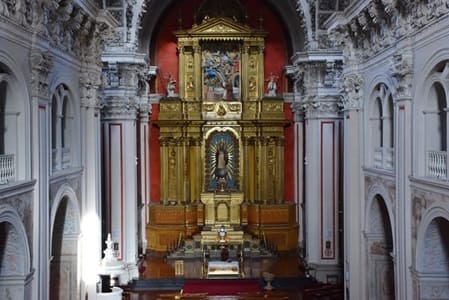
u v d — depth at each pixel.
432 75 14.41
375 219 19.34
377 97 18.95
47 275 16.16
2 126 14.81
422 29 14.52
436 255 14.84
